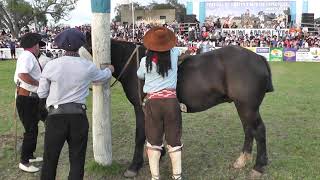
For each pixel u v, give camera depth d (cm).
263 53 3619
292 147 717
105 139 591
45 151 453
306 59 3547
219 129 847
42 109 592
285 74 2170
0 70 2214
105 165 597
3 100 1207
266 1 4891
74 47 455
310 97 1293
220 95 556
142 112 578
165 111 506
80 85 452
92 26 559
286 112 1033
